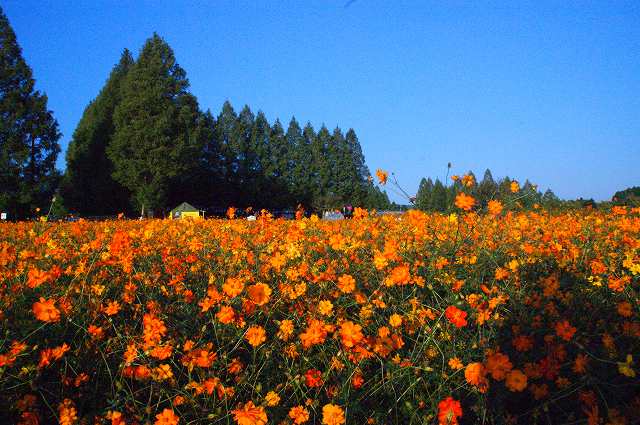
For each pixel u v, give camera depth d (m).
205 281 3.93
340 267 4.06
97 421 2.10
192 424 2.18
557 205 14.31
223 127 48.09
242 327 2.56
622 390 2.34
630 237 5.51
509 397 2.42
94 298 3.10
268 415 2.18
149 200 33.44
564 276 4.05
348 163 57.31
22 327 2.69
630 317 3.12
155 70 35.38
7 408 2.16
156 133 33.94
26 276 3.53
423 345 2.49
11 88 29.36
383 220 6.50
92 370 2.48
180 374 2.47
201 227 7.89
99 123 39.47
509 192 5.03
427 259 4.02
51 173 30.23
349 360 2.48
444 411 1.96
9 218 28.52
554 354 2.43
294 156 53.78
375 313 3.04
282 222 7.32
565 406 2.34
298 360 2.61
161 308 3.12
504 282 3.68
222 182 45.59
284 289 3.04
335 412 2.00
